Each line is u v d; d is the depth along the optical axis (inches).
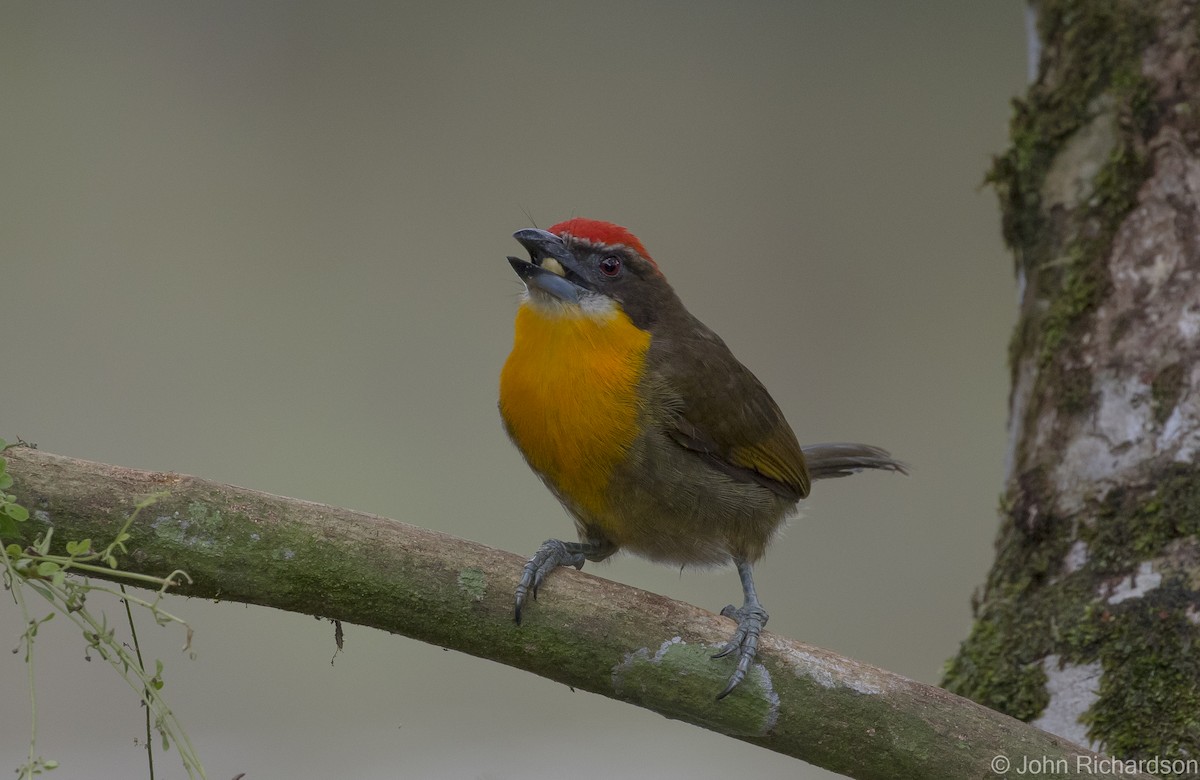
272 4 577.9
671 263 581.3
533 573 236.8
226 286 539.8
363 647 445.4
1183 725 255.4
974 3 609.0
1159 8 307.1
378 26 583.5
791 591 504.7
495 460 513.0
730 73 602.2
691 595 488.7
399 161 577.6
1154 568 272.7
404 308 553.6
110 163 545.0
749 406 305.3
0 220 524.7
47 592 209.5
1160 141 301.1
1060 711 269.3
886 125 602.9
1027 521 294.5
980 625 293.9
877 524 530.6
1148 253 297.0
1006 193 328.5
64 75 548.4
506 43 591.5
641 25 607.2
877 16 610.9
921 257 590.6
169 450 496.1
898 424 562.9
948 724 234.4
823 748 236.8
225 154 559.5
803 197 598.2
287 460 500.7
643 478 289.7
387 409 528.4
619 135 598.2
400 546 233.5
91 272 526.0
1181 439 281.0
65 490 223.5
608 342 291.1
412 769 424.5
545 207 575.5
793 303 585.3
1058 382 300.2
